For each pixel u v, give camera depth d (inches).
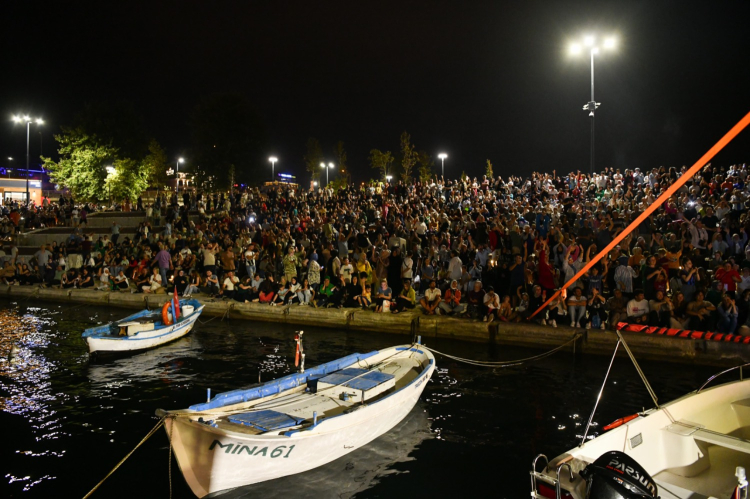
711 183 878.4
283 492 319.9
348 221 1066.1
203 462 305.3
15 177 2581.2
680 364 565.3
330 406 381.1
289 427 336.2
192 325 737.0
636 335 585.3
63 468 348.2
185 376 541.0
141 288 953.5
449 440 389.4
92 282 1027.3
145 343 633.6
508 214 946.7
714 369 547.8
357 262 815.1
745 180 895.7
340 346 660.7
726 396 321.4
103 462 356.8
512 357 605.9
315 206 1259.2
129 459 361.4
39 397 479.5
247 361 593.9
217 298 866.1
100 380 529.3
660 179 972.6
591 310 629.0
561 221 829.8
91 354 589.3
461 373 549.6
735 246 671.8
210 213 1472.7
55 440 388.8
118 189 1959.9
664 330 412.5
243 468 316.5
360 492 319.6
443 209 1038.4
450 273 761.6
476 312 695.1
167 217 1373.0
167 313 682.2
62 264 1061.1
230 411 357.7
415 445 382.0
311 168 2706.7
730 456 282.2
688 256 650.2
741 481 184.9
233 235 1125.7
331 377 426.6
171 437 300.2
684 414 296.8
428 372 456.8
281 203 1301.7
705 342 555.8
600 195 1011.3
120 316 868.0
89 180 1936.5
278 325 789.2
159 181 2778.1
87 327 784.3
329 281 800.9
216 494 315.9
